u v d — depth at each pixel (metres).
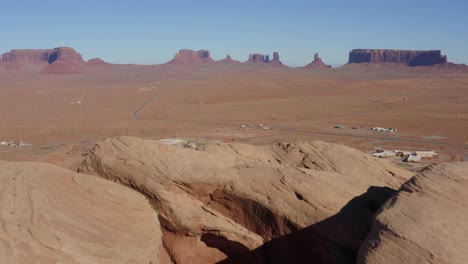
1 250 8.87
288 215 12.80
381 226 9.52
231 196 13.81
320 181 13.54
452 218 9.33
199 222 13.49
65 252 9.61
